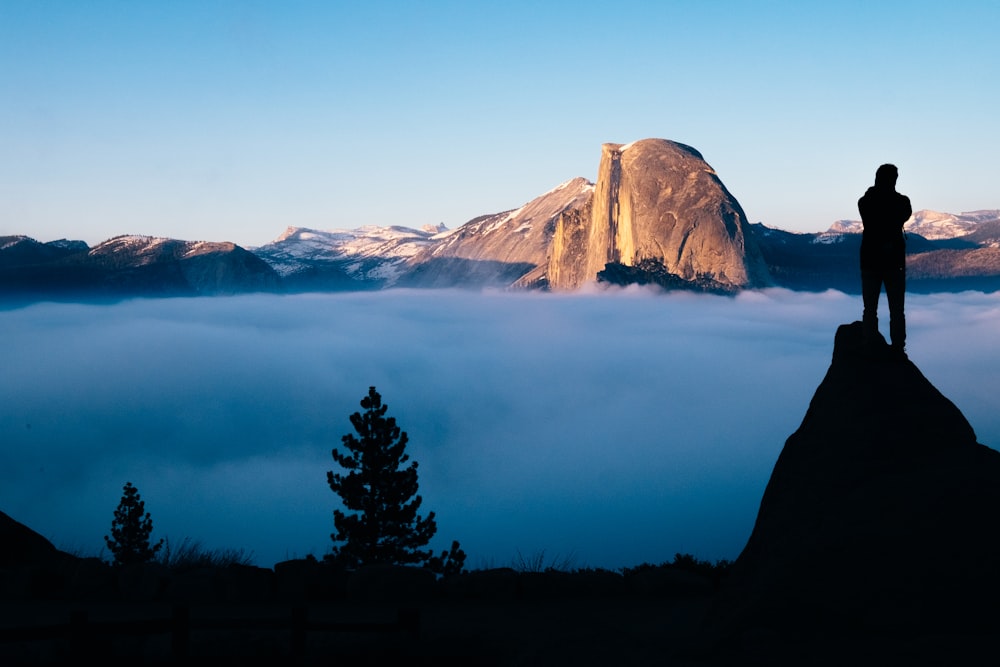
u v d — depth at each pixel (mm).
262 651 10758
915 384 10945
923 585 9000
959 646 8266
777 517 10609
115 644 10633
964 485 9562
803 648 8828
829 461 10539
